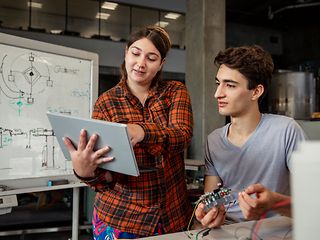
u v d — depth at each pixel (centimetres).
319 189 30
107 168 87
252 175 115
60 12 663
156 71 102
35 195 383
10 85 201
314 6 725
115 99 106
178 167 108
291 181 32
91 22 690
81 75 242
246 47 108
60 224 327
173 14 760
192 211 113
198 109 423
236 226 94
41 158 215
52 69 224
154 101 106
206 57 419
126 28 720
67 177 226
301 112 632
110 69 692
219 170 122
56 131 88
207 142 127
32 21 638
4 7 614
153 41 98
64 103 230
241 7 770
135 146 90
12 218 337
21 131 207
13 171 202
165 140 90
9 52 200
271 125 114
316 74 708
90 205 306
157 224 99
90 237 305
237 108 108
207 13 424
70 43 659
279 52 967
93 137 77
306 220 31
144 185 99
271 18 742
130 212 99
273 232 87
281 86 641
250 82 104
